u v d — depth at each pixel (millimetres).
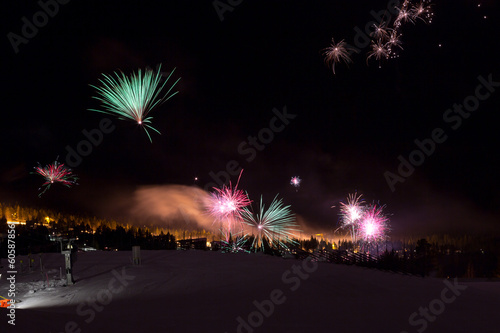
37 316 10047
